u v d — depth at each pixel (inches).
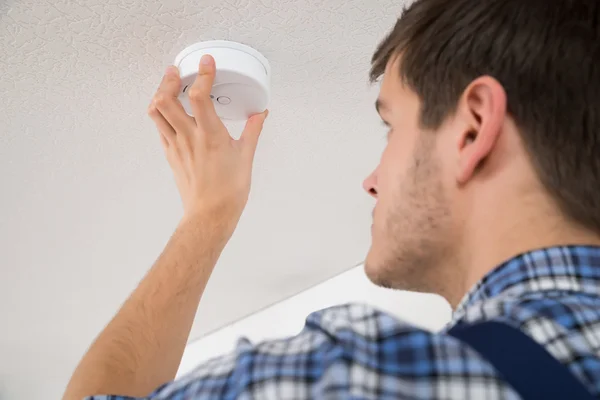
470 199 17.9
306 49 38.5
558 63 18.4
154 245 64.3
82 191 53.9
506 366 12.0
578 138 17.4
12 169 50.2
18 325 83.8
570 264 14.9
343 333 12.5
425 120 19.9
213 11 35.4
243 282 75.7
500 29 19.5
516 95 18.3
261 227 62.9
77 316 81.6
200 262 30.4
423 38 21.6
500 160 17.7
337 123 46.2
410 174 19.6
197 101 32.9
